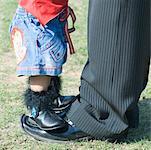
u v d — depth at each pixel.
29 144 4.26
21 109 4.80
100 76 3.97
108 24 3.84
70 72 5.79
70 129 4.25
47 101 4.23
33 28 3.97
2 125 4.54
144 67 4.04
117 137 4.22
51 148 4.19
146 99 5.04
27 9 3.95
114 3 3.79
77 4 8.40
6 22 7.47
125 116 4.12
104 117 4.16
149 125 4.55
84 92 4.15
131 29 3.84
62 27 4.06
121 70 3.92
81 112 4.18
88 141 4.26
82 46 6.52
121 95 4.00
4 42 6.66
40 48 3.98
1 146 4.24
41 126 4.27
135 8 3.80
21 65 4.02
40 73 3.99
